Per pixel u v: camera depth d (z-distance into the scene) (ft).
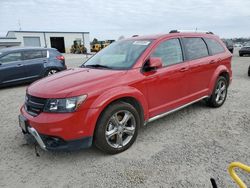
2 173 10.71
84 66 15.03
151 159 11.40
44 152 12.47
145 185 9.50
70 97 10.46
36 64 32.22
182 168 10.55
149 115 13.43
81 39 166.09
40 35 152.15
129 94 12.01
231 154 11.62
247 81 30.58
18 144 13.52
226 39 86.84
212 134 14.01
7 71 29.99
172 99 14.67
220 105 19.06
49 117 10.46
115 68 13.23
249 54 77.87
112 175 10.26
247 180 9.57
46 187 9.67
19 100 23.84
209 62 17.11
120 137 11.99
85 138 10.83
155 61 12.71
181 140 13.33
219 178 9.75
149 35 15.60
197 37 17.13
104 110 11.30
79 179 10.09
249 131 14.33
